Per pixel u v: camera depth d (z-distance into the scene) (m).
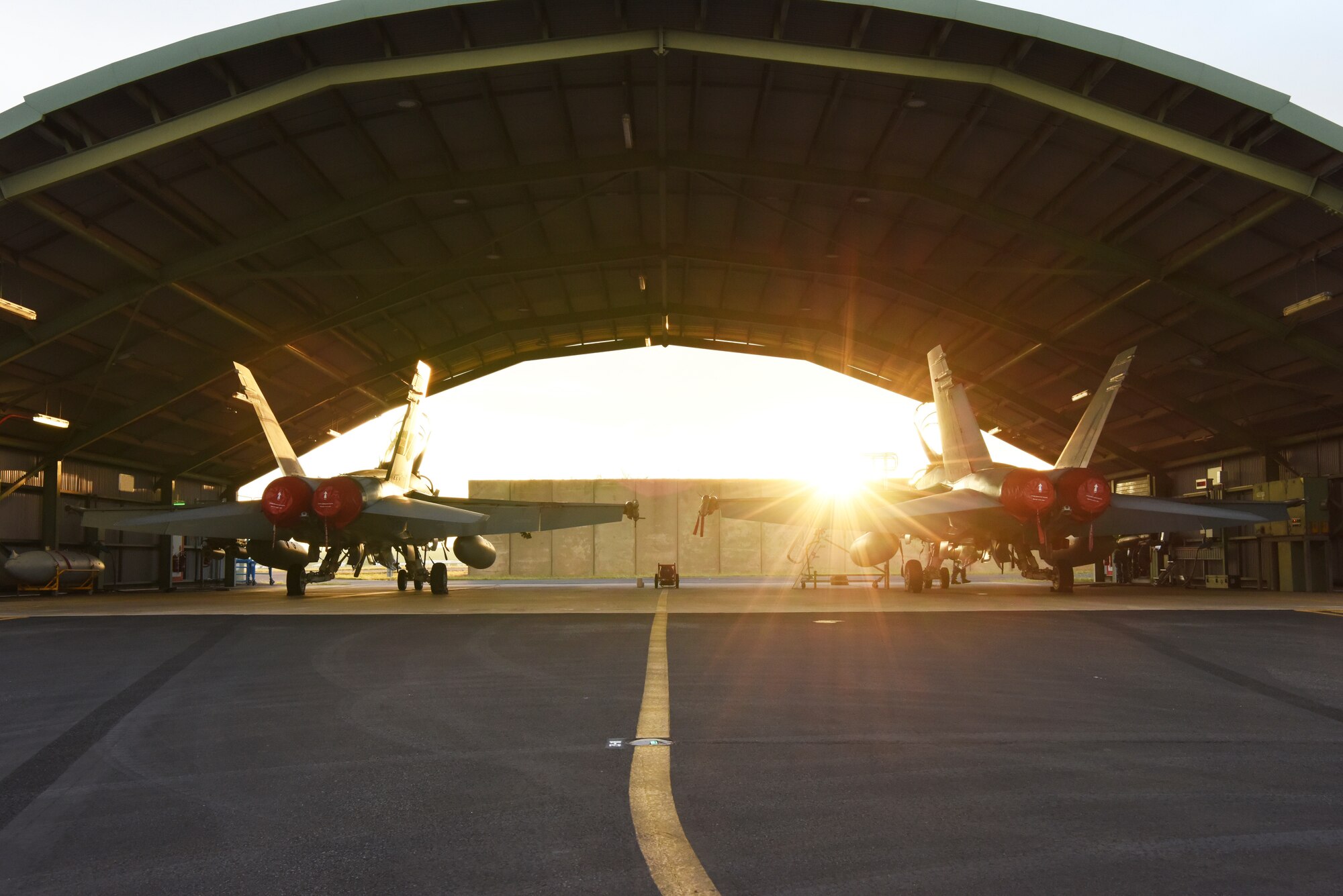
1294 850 3.77
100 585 28.98
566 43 15.82
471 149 19.91
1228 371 24.36
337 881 3.50
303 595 24.91
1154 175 18.20
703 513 22.23
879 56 15.77
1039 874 3.51
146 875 3.60
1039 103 15.86
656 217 24.38
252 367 28.16
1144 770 5.06
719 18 15.70
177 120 15.72
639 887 3.40
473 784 4.83
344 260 24.06
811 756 5.38
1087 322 24.66
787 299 29.95
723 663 8.98
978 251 23.48
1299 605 17.69
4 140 14.67
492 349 35.75
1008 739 5.80
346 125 18.20
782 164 20.50
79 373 24.39
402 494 19.94
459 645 10.62
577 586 33.56
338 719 6.49
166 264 20.59
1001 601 19.03
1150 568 34.19
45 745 5.83
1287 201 16.84
